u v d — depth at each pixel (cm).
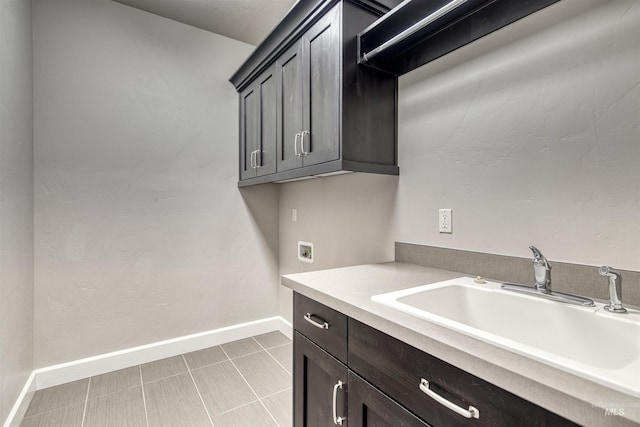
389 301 95
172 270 243
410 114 159
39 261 196
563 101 105
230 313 270
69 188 204
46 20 196
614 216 95
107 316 219
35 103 192
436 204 147
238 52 268
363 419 93
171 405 180
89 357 212
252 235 280
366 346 92
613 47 95
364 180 190
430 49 146
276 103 202
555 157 107
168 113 239
